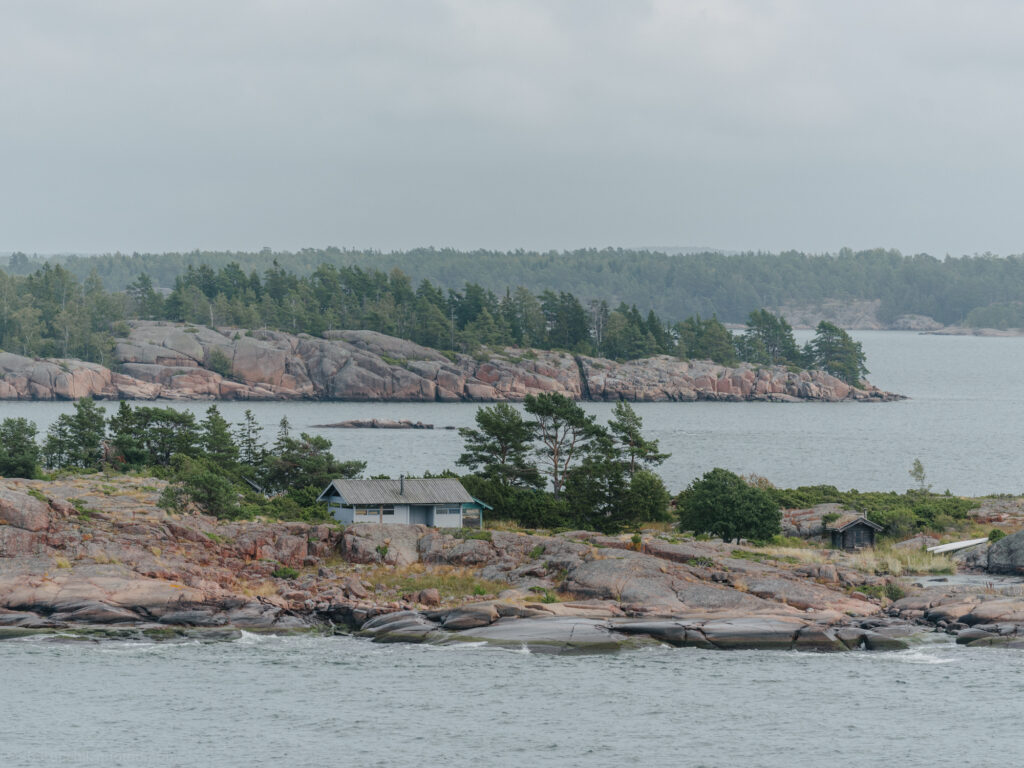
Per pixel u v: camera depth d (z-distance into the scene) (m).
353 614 134.00
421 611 133.75
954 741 99.06
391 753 96.44
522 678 115.06
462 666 118.75
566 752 96.88
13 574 133.00
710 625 127.06
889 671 117.38
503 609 132.00
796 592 137.00
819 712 105.88
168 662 118.88
